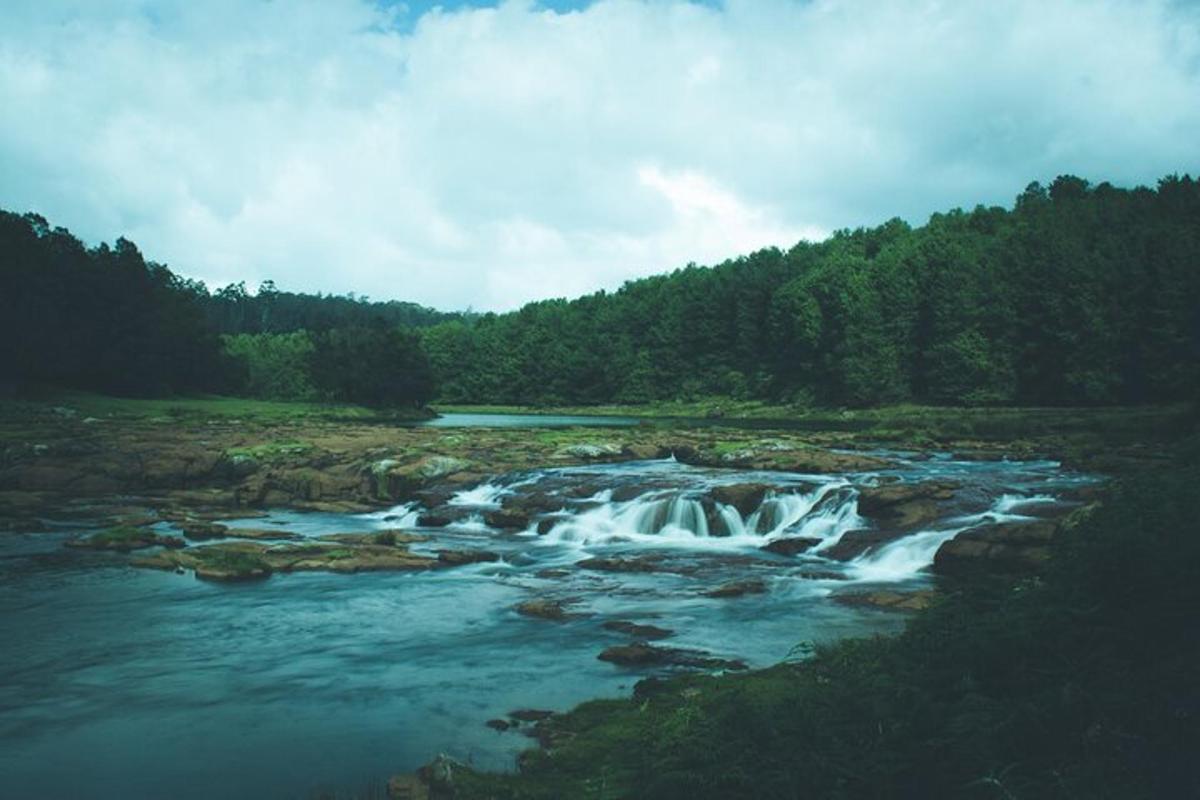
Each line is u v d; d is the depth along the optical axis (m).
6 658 13.93
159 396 88.62
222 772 9.52
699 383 127.88
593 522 27.80
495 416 113.69
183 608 17.34
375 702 11.79
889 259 108.00
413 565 21.73
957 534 20.64
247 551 22.64
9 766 9.72
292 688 12.44
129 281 86.56
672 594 18.48
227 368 104.06
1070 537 9.44
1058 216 104.12
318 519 31.52
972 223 125.06
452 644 14.71
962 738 6.65
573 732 10.06
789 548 23.56
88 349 80.12
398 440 47.47
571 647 14.45
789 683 9.95
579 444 43.62
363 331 114.06
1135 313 77.25
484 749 9.99
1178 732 6.14
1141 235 82.62
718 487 28.08
